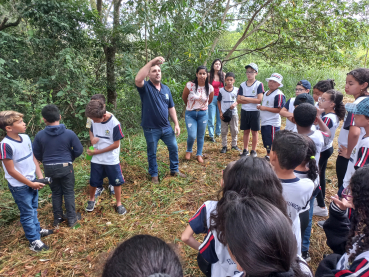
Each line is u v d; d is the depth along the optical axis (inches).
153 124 144.6
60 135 108.7
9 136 94.7
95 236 108.6
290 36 300.4
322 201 117.9
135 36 236.1
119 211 124.0
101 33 219.1
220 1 294.7
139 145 202.8
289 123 139.6
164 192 141.8
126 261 26.7
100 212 125.6
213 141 217.2
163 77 235.0
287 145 60.0
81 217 121.6
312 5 295.7
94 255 98.0
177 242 104.0
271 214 32.5
